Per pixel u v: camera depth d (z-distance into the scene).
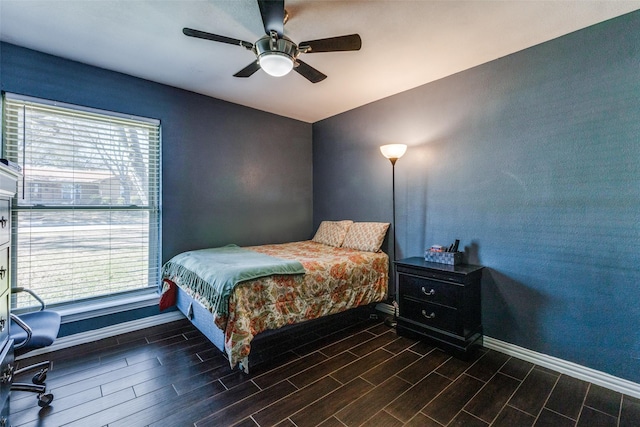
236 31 2.08
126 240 2.79
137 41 2.20
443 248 2.73
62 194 2.45
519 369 2.13
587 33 2.01
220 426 1.56
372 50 2.33
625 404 1.75
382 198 3.39
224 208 3.42
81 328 2.49
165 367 2.12
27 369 1.90
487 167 2.51
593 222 2.00
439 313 2.42
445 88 2.79
